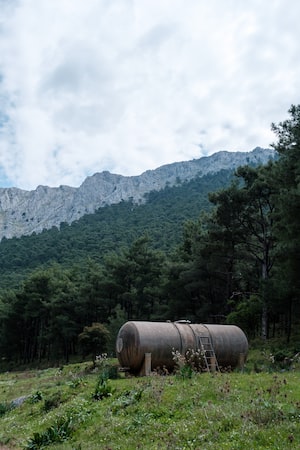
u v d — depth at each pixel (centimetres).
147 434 1005
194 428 947
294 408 947
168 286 5516
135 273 6944
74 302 6944
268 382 1273
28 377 3459
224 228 4350
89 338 5272
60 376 2730
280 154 2905
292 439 782
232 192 3975
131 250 7119
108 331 5228
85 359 5975
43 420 1373
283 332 4416
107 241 15075
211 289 5106
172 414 1103
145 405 1199
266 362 2311
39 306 7344
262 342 3612
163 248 10394
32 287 7544
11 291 8888
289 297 3528
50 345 7488
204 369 1941
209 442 849
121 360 1933
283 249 2789
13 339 7894
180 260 5788
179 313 5484
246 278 4812
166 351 1883
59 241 17200
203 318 5081
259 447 777
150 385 1399
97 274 7106
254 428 862
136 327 1898
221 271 4806
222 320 4894
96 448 980
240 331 2116
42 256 15962
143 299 6712
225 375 1484
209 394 1196
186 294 5416
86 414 1264
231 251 4478
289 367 2030
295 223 2555
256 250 4516
